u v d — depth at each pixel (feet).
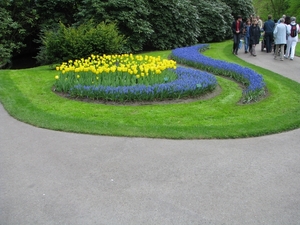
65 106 24.58
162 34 61.72
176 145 17.57
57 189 13.25
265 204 12.27
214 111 23.73
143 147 17.29
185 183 13.71
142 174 14.46
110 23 48.16
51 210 11.85
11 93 28.25
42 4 58.39
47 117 21.80
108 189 13.25
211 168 15.03
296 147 17.54
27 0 56.80
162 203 12.29
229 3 94.22
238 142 18.15
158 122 21.15
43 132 19.43
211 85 29.04
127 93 25.52
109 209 11.93
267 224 11.12
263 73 38.50
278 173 14.66
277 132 19.76
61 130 19.70
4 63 52.95
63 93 28.48
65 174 14.48
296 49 64.85
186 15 64.03
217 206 12.12
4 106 24.53
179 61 46.85
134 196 12.75
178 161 15.71
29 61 64.13
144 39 56.65
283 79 35.12
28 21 56.59
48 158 16.06
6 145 17.60
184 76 30.83
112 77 29.14
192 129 19.69
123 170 14.82
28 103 25.23
